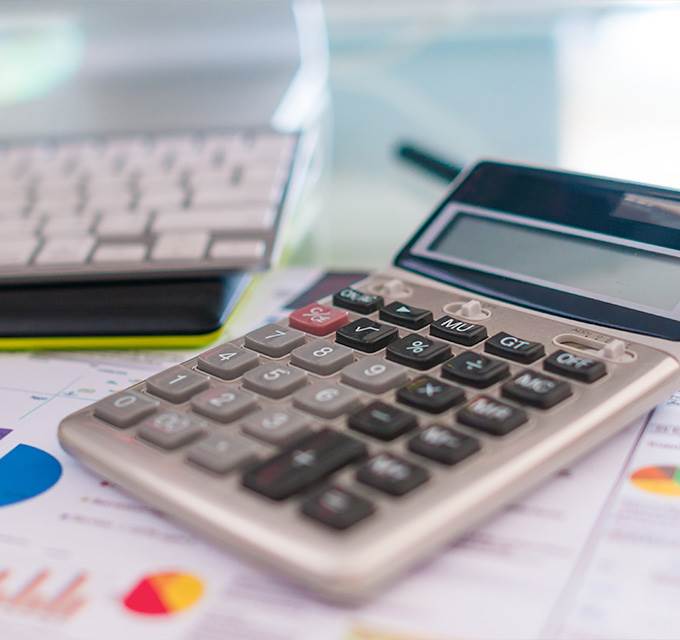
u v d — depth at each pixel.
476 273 0.43
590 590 0.27
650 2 0.87
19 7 0.70
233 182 0.54
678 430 0.35
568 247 0.43
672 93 0.76
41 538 0.30
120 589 0.27
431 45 0.91
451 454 0.29
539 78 0.82
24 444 0.36
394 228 0.61
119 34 0.70
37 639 0.26
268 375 0.35
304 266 0.56
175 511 0.29
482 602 0.26
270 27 0.69
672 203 0.41
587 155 0.66
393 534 0.26
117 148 0.61
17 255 0.48
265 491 0.28
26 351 0.45
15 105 0.69
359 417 0.31
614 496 0.31
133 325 0.44
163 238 0.49
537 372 0.34
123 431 0.33
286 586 0.27
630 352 0.36
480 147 0.70
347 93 0.82
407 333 0.39
